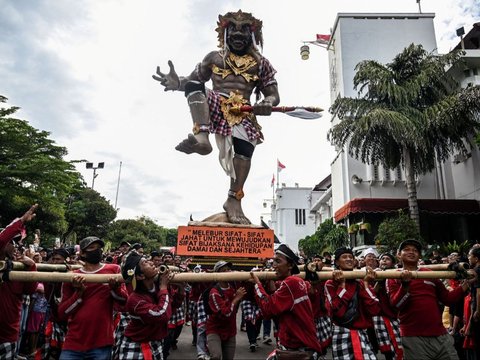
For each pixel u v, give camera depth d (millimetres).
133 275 4266
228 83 11836
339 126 21500
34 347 7645
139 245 9336
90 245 4727
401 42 29859
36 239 12055
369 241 24094
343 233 25875
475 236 24359
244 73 11953
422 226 25109
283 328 4379
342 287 4633
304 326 4285
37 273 4133
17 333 4898
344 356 4465
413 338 4715
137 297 4301
